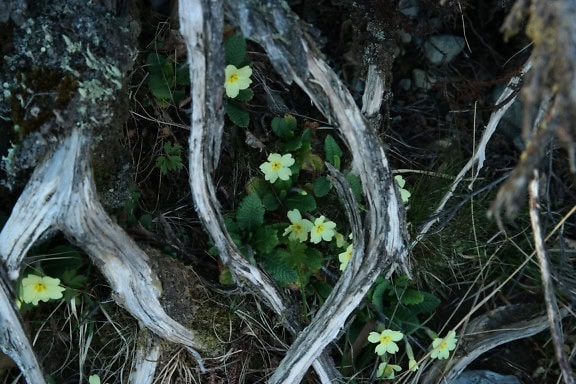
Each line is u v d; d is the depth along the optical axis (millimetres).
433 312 939
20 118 738
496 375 929
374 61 874
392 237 821
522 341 958
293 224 873
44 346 849
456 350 920
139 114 870
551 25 594
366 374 908
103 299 848
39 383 790
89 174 747
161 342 844
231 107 888
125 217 838
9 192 791
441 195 937
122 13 801
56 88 734
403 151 966
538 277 950
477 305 921
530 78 621
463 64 981
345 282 833
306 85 761
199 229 890
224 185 909
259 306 875
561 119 612
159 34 867
